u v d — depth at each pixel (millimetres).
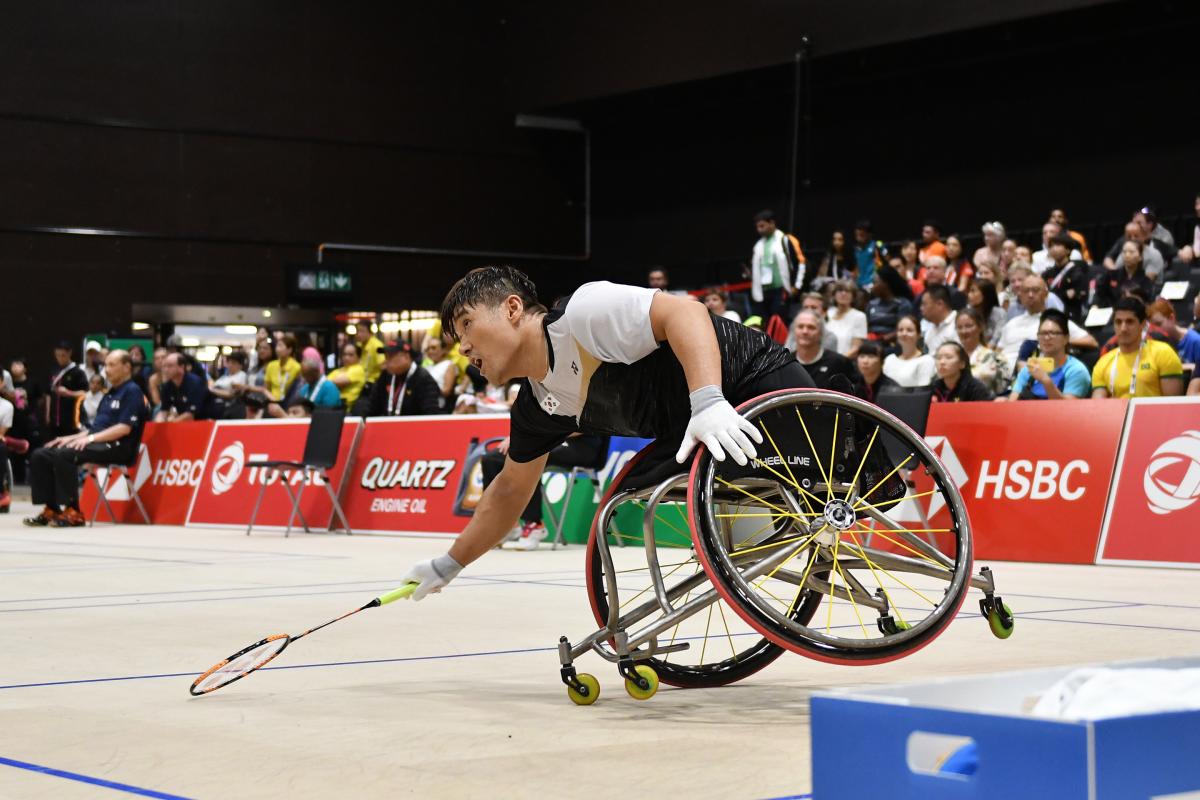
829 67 20031
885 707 1384
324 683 3479
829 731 1439
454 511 10328
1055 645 3986
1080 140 18578
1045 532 7836
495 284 3117
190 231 22344
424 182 24062
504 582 6605
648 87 21641
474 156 24406
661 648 3314
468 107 24344
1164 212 17703
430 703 3150
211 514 12500
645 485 3162
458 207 24312
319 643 4285
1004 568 7418
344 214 23453
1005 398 9359
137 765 2459
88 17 21641
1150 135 17844
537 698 3223
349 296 22906
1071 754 1241
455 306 3129
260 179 22859
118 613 5250
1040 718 1269
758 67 19969
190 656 4023
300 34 23094
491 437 10453
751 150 22578
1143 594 5750
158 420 14594
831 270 16078
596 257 25250
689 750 2547
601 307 3039
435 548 9398
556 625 4746
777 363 3209
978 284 10781
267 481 12055
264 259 22891
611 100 22859
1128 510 7523
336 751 2572
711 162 23219
